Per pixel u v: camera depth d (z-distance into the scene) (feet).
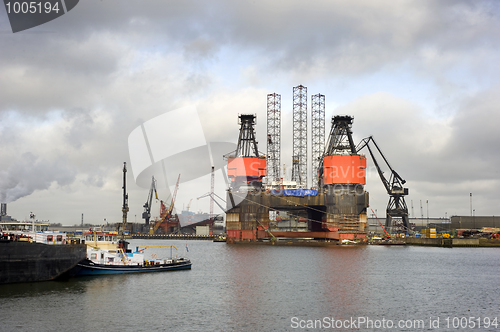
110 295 254.06
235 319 216.13
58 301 232.12
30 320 201.05
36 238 272.72
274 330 201.16
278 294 277.64
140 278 315.99
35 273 261.24
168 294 265.54
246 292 282.15
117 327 197.47
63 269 273.75
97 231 347.77
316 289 298.35
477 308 250.78
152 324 203.21
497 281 352.90
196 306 239.09
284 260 515.50
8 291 243.19
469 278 369.91
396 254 634.43
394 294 286.87
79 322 201.98
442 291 302.04
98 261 317.83
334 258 546.67
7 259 251.60
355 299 267.18
